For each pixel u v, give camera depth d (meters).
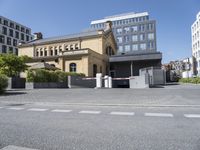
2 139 4.88
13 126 6.08
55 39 48.31
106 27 49.41
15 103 11.65
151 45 78.38
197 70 70.50
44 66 32.62
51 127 5.94
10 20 79.25
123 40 82.31
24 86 26.23
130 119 6.90
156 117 7.18
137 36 80.62
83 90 20.12
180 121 6.53
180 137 4.89
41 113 8.23
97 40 42.16
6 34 76.56
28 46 49.16
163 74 33.47
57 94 16.22
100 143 4.54
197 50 70.69
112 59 42.69
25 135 5.18
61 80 29.16
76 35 47.66
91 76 36.19
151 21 79.38
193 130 5.47
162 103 10.48
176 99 11.78
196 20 71.69
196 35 72.00
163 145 4.37
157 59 39.66
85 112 8.38
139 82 25.42
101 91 18.48
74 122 6.54
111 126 5.98
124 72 45.41
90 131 5.49
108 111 8.59
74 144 4.50
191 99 11.69
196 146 4.30
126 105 10.25
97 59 39.00
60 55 37.47
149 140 4.70
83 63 35.62
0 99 13.36
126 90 18.81
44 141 4.71
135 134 5.18
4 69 25.94
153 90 17.91
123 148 4.23
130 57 40.88
